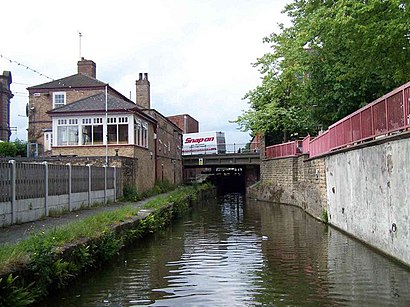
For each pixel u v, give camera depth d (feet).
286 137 138.31
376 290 28.48
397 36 43.57
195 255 42.80
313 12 55.67
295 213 87.97
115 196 80.48
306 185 90.58
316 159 76.64
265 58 119.03
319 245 47.37
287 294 28.09
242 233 59.72
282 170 123.34
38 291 24.35
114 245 38.47
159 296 27.81
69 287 29.73
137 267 36.99
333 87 79.51
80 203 63.62
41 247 25.66
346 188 54.44
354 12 43.14
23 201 45.42
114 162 84.17
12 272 21.86
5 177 41.81
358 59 51.11
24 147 130.21
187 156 171.32
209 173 214.07
